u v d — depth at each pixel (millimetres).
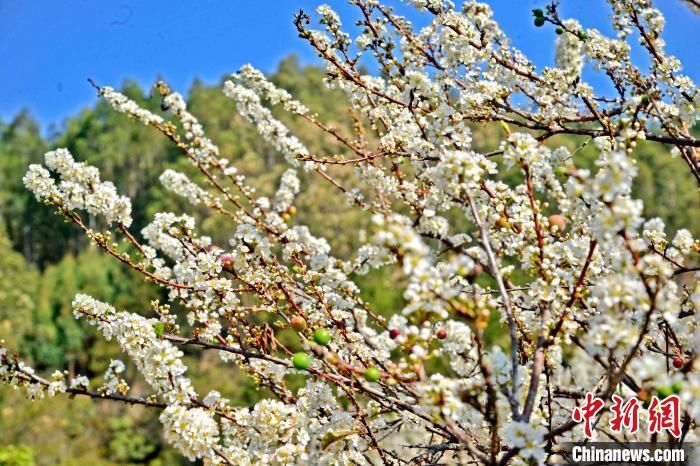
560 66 4184
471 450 2244
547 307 2668
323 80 4281
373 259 2865
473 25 4074
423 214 2680
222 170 4648
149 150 53312
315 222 25047
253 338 3625
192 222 4051
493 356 2420
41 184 3822
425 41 4105
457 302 2166
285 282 3643
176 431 2908
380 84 4363
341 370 3215
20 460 18250
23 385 3357
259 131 4699
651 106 3672
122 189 50312
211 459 3014
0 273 39469
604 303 2283
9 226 53000
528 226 2938
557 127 3785
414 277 2146
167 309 3641
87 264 40844
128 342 3254
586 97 3844
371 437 3354
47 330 34531
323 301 3477
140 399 3287
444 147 3137
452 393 2254
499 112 4129
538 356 2486
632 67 3938
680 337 3080
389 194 4078
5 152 63562
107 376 3346
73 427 23156
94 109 63344
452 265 2256
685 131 3871
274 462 3211
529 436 2211
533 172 2760
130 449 22453
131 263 3871
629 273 2264
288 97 4672
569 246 2879
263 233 4406
